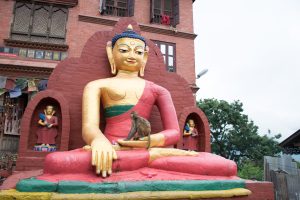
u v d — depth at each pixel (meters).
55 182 4.09
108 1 18.38
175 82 7.93
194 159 5.13
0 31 15.02
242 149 34.34
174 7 19.41
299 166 17.81
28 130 6.20
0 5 15.43
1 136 13.19
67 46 15.46
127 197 4.02
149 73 7.70
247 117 33.38
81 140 6.61
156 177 4.63
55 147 6.40
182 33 18.95
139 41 6.69
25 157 6.02
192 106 7.82
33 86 13.91
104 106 6.18
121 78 6.46
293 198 11.03
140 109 6.07
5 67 13.97
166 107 6.23
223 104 32.66
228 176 5.32
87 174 4.47
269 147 33.47
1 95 13.73
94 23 16.97
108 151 4.50
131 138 5.14
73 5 16.50
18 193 3.86
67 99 6.75
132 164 4.68
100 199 3.90
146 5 19.09
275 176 11.84
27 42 14.92
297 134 14.70
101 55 7.32
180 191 4.43
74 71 6.99
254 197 5.09
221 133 33.91
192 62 18.67
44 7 16.08
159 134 5.43
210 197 4.57
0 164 10.98
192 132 7.50
